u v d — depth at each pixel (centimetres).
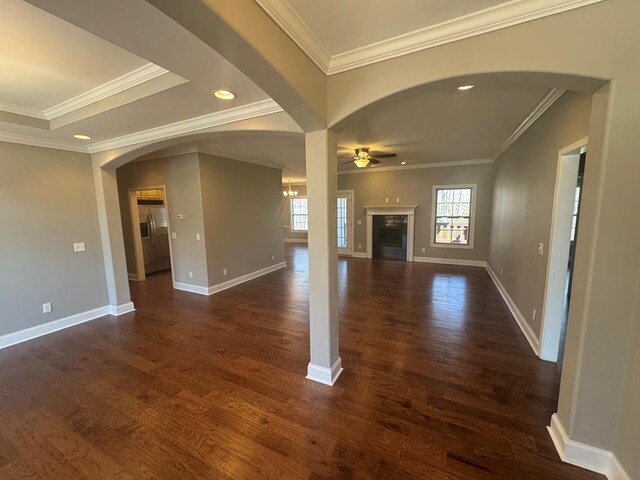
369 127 377
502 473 163
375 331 344
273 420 207
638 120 137
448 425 199
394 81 183
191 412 216
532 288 315
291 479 163
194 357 295
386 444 185
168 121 287
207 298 486
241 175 577
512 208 421
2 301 326
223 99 234
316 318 243
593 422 163
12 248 332
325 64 198
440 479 161
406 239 767
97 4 120
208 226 506
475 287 520
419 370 263
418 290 504
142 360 290
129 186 584
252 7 132
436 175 715
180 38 149
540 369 262
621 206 145
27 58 190
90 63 199
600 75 139
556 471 164
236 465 172
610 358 155
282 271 681
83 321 394
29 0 116
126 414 215
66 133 322
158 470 170
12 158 330
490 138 438
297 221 1162
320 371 248
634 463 145
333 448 183
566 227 258
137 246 603
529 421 201
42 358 298
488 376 253
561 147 249
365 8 150
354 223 830
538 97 270
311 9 150
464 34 159
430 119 342
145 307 446
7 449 187
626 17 133
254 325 372
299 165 681
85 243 397
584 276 159
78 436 196
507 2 145
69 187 379
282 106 186
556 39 144
